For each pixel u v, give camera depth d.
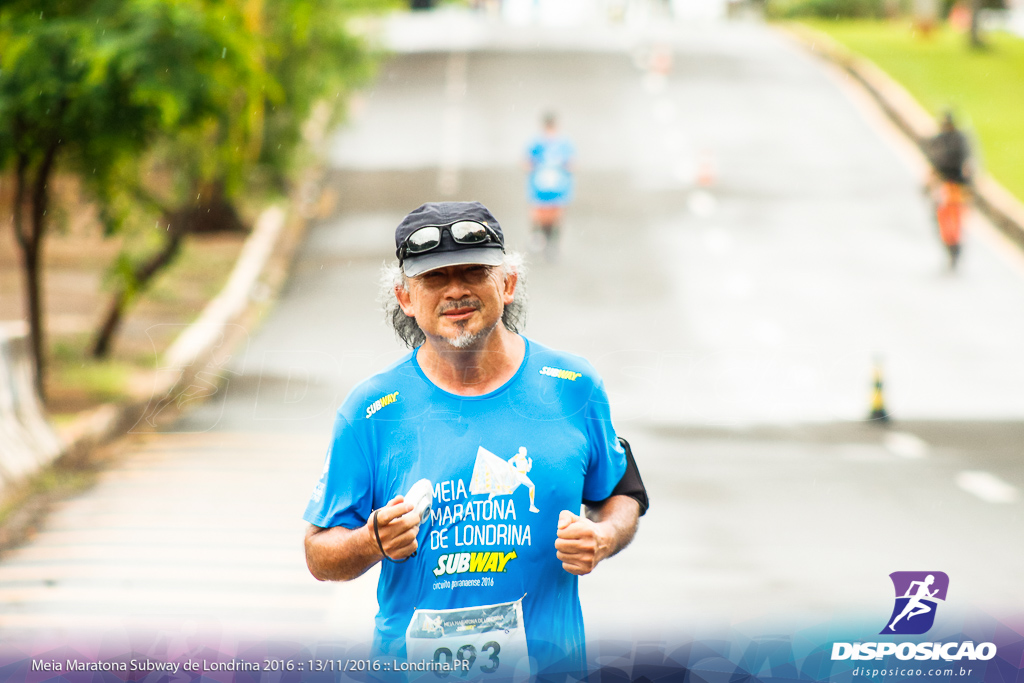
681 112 59.91
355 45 39.03
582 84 65.81
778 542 14.30
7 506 15.39
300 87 34.56
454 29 87.50
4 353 17.83
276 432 18.58
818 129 57.19
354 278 34.94
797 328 29.98
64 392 22.41
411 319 6.21
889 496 16.47
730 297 33.25
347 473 5.83
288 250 39.00
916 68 69.31
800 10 104.12
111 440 19.19
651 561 13.40
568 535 5.60
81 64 18.83
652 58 73.00
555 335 28.72
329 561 5.71
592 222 42.12
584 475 5.91
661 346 27.62
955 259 36.78
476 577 5.71
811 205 45.09
